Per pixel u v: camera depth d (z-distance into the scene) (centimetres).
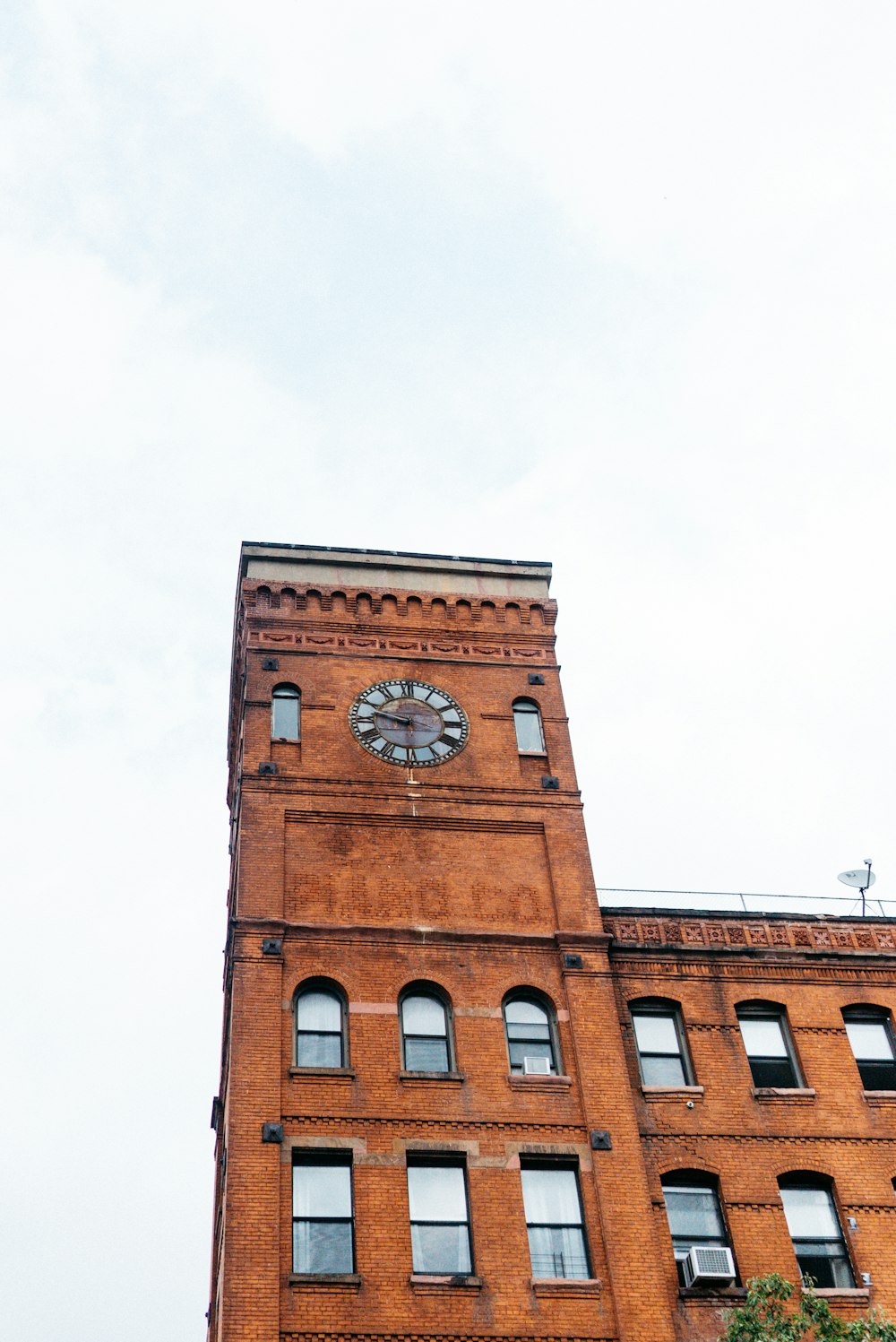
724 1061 3103
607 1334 2625
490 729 3578
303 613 3756
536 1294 2650
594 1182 2816
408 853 3259
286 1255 2616
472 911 3192
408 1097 2859
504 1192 2770
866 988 3288
